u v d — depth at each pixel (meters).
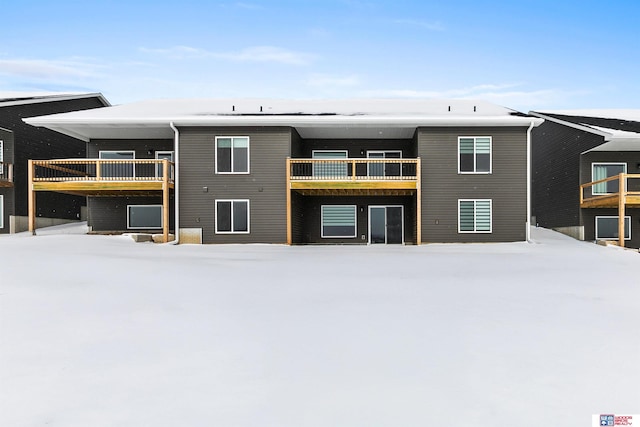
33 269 8.14
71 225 23.61
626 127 18.19
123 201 19.64
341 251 14.12
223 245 16.67
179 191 17.64
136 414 2.84
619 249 15.65
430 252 13.73
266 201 17.58
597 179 20.00
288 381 3.36
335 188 17.20
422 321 5.02
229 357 3.85
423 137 17.61
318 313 5.36
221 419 2.78
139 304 5.70
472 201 17.56
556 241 18.39
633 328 4.76
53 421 2.75
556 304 5.91
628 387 3.26
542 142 24.84
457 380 3.38
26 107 22.06
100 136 19.38
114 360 3.76
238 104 20.94
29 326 4.67
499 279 8.02
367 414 2.86
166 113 18.06
